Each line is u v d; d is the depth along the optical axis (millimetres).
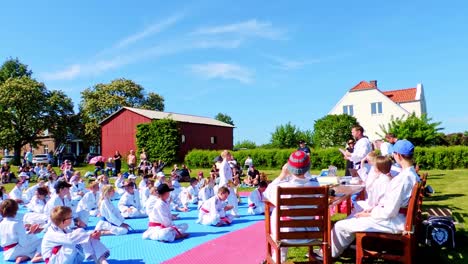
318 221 4898
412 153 5434
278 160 29531
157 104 63281
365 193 8266
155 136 33969
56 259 5621
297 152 5465
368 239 5660
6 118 43625
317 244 4906
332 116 36562
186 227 8336
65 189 9336
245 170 27203
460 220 8117
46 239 5723
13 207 6727
